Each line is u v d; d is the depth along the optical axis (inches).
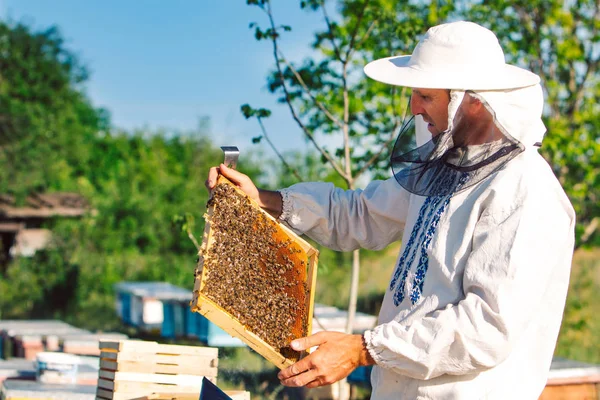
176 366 146.8
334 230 131.5
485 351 100.2
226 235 109.0
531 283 100.4
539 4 364.8
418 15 289.0
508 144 107.0
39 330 310.8
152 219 818.8
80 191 877.2
